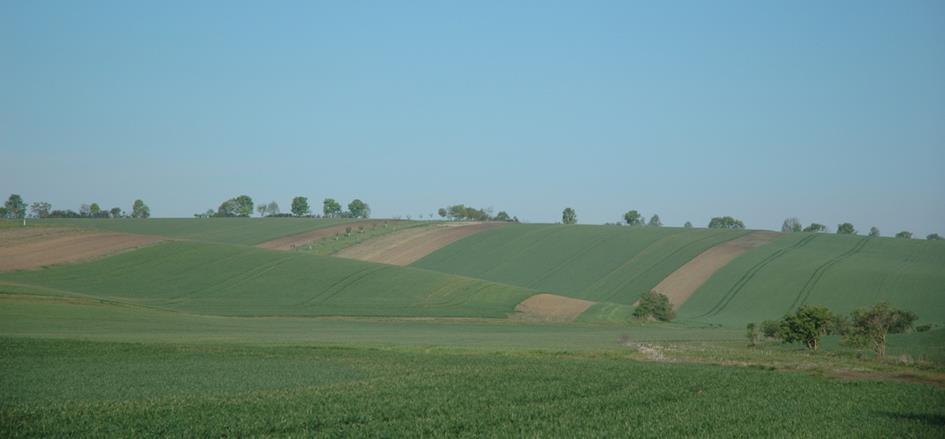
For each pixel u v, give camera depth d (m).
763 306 105.56
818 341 59.50
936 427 25.91
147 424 25.56
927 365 45.84
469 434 24.14
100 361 43.28
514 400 31.19
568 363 45.50
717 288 113.69
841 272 116.62
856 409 29.31
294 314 85.94
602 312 98.12
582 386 34.75
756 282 114.94
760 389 34.28
